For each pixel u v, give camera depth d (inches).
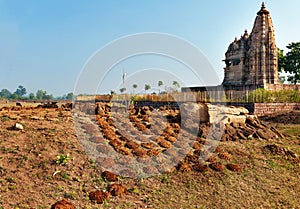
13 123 539.5
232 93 1349.7
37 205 329.1
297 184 504.7
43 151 440.1
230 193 437.1
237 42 1854.1
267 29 1672.0
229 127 746.8
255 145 660.1
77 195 364.2
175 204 386.6
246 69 1774.1
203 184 450.0
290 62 2155.5
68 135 517.3
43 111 714.2
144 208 365.1
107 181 408.5
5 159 405.1
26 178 374.9
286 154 616.4
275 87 1588.3
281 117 1103.0
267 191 463.2
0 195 333.4
